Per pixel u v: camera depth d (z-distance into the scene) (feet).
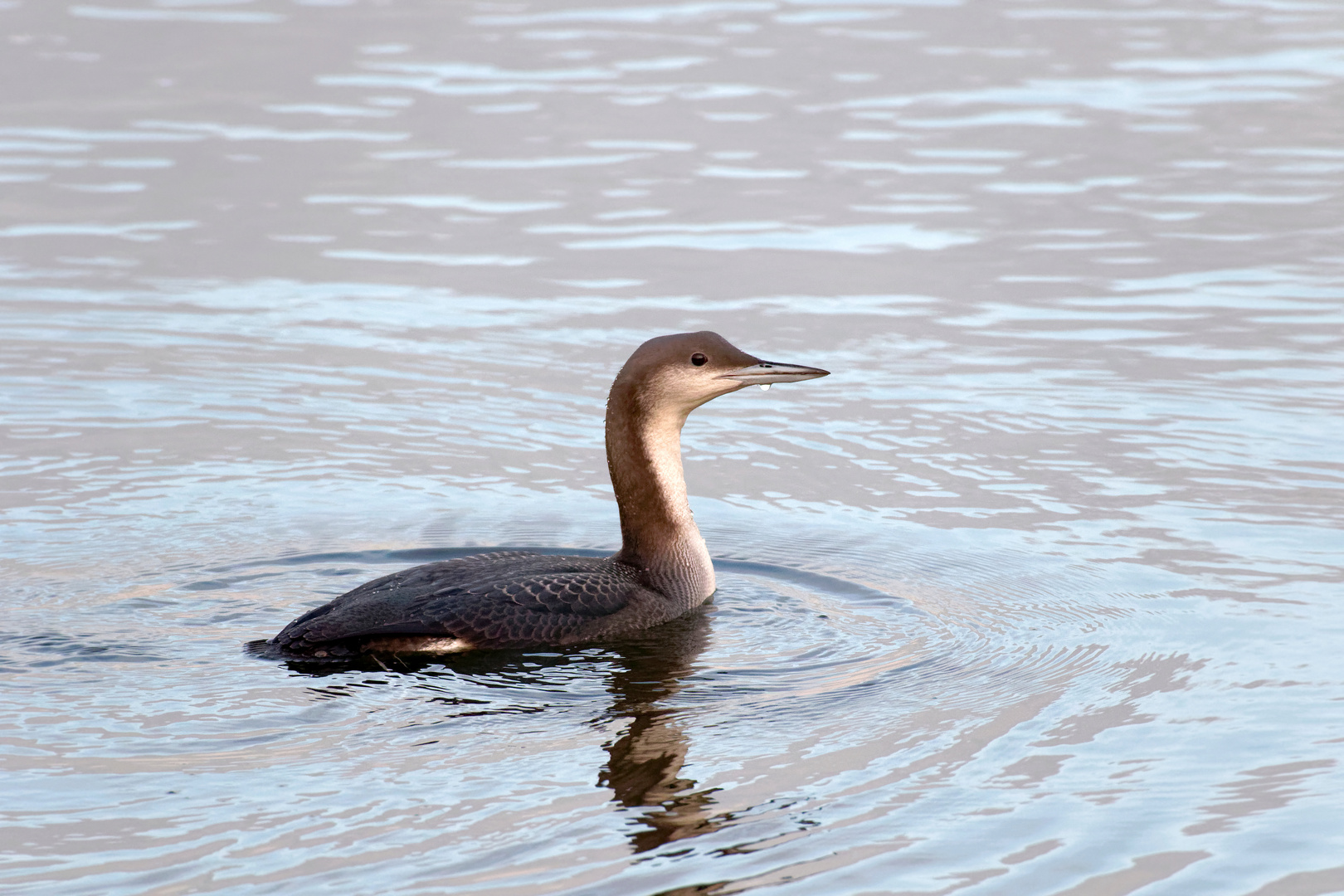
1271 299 57.21
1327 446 44.80
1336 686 30.68
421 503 41.60
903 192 69.56
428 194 69.05
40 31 92.99
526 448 45.75
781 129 77.56
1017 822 25.39
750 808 25.68
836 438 46.50
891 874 23.76
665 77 85.61
